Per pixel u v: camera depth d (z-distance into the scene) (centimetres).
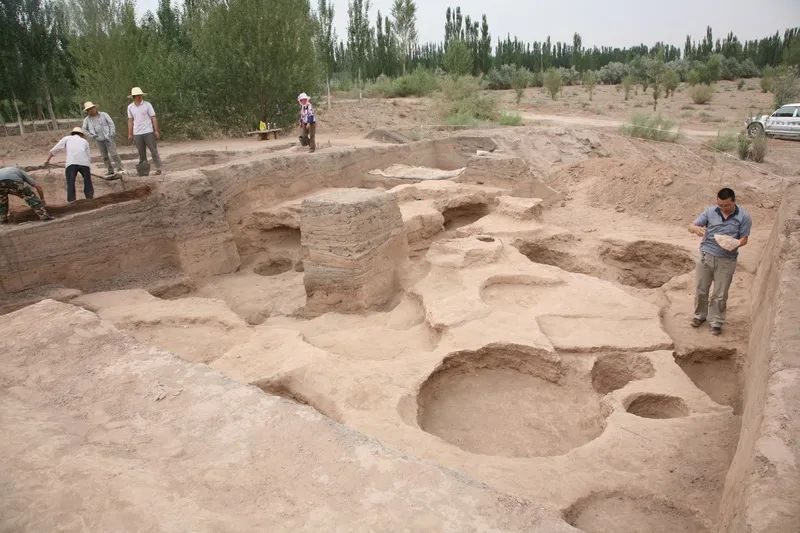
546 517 200
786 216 657
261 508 208
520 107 3359
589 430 507
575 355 591
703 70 4622
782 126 2247
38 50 1991
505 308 694
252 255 1120
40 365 320
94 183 1053
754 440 280
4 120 2120
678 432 448
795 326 382
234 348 581
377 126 2344
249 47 1912
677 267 975
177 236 941
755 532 212
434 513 202
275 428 252
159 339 639
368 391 498
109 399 284
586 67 6109
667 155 1898
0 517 210
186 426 258
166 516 205
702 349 628
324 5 2947
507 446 494
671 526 364
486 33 4916
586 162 1451
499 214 1100
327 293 781
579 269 941
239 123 2028
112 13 1748
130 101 1742
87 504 213
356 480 220
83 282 858
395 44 3950
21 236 782
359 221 750
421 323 688
